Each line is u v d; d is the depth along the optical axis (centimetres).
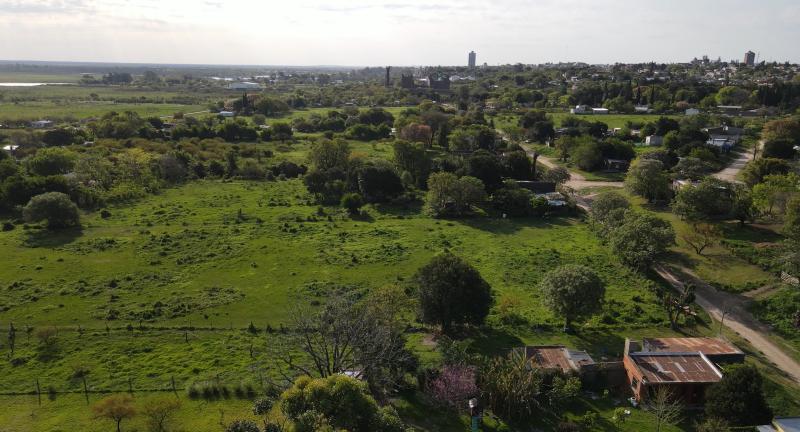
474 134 15750
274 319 5838
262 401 3644
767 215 9038
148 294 6431
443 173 10331
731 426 3991
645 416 4300
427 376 4553
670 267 7388
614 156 14112
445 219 9825
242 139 17412
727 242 7950
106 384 4588
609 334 5644
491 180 11469
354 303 5566
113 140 15038
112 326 5631
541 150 16475
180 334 5506
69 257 7525
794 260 6519
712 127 17112
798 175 10500
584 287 5450
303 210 10156
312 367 4781
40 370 4803
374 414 3080
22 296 6281
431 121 18238
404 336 5334
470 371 4497
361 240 8475
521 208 10100
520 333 5638
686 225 8950
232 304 6197
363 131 18400
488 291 5572
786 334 5666
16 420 4103
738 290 6600
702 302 6400
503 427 4128
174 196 11006
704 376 4522
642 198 10812
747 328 5828
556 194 10988
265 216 9688
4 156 11975
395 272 7181
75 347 5209
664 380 4456
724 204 8906
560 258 7738
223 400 4384
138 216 9544
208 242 8231
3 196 9469
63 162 11506
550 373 4588
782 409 4453
